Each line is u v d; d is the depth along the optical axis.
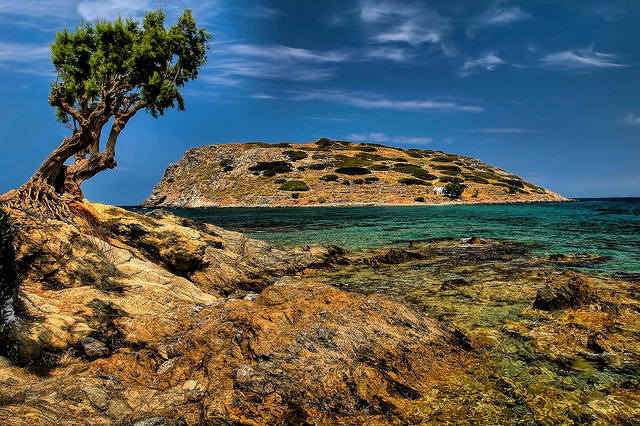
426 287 13.12
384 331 6.95
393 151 146.25
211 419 4.65
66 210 12.51
